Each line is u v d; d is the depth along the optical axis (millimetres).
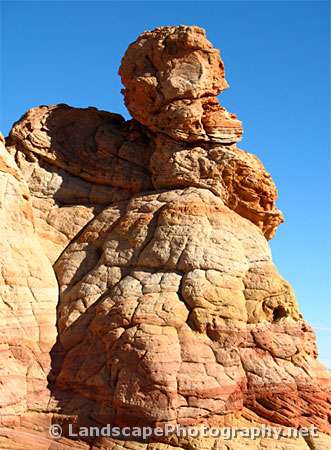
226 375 24578
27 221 28672
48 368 26000
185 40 30656
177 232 27391
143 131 32562
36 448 23875
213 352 24922
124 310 25422
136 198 30047
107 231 29391
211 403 23797
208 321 25281
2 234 26844
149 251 27344
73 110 33344
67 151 32250
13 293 26125
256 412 25031
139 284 26469
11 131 32562
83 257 29016
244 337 25703
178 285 26109
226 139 30531
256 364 25578
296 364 26125
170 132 30391
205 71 30656
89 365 25297
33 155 31875
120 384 23969
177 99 30500
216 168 29734
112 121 33938
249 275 27203
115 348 24875
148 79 31000
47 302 27344
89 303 27047
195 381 23844
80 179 31953
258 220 30375
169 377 23562
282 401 25219
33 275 27422
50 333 26750
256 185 29906
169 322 24984
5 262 26328
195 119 30125
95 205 31266
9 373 24656
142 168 31609
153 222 28406
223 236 27609
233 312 25781
